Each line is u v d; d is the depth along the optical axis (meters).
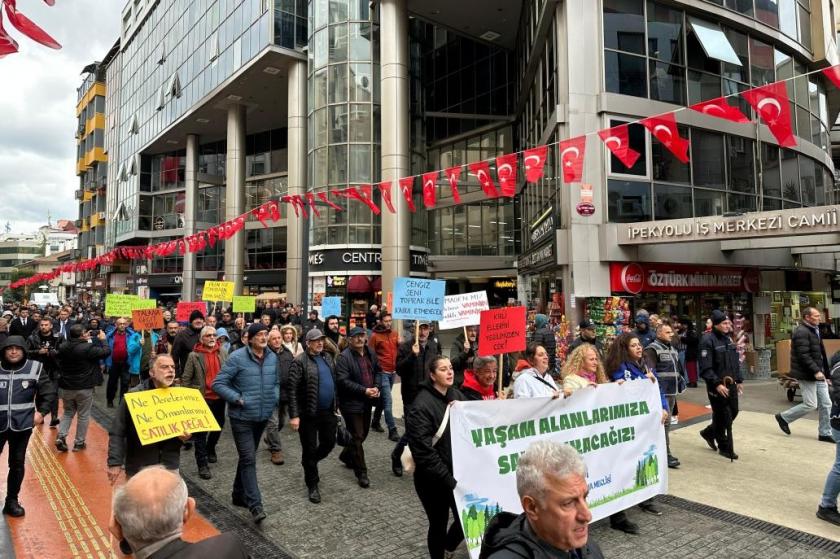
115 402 11.68
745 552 4.33
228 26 32.00
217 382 5.14
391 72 23.42
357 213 24.67
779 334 16.89
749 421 9.14
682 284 15.42
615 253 14.23
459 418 3.97
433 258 30.08
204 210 42.84
